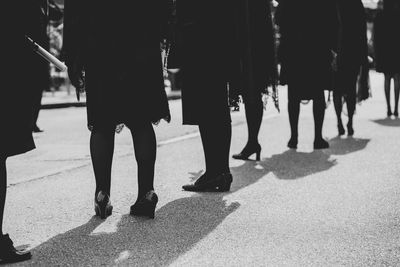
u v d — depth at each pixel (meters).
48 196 4.39
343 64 7.26
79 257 3.06
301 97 6.48
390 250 3.13
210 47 4.34
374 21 9.62
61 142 7.55
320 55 6.39
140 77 3.58
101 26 3.51
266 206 4.05
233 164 5.67
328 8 6.44
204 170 5.36
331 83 6.55
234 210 3.95
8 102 2.91
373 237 3.35
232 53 4.43
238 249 3.16
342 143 6.91
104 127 3.67
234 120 9.68
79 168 5.50
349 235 3.39
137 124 3.74
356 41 7.23
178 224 3.63
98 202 3.72
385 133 7.70
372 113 10.38
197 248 3.19
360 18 7.23
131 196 4.36
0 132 2.90
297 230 3.49
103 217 3.75
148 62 3.59
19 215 3.88
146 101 3.61
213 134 4.46
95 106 3.60
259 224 3.62
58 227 3.60
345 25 7.17
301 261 2.98
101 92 3.57
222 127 4.46
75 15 3.54
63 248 3.21
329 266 2.90
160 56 3.67
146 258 3.04
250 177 5.04
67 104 14.05
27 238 3.39
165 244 3.26
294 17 6.44
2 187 3.00
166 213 3.89
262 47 5.64
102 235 3.43
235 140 7.33
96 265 2.95
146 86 3.60
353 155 6.07
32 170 5.56
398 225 3.57
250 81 4.83
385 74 9.63
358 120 9.27
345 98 7.51
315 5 6.39
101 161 3.73
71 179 5.00
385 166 5.43
